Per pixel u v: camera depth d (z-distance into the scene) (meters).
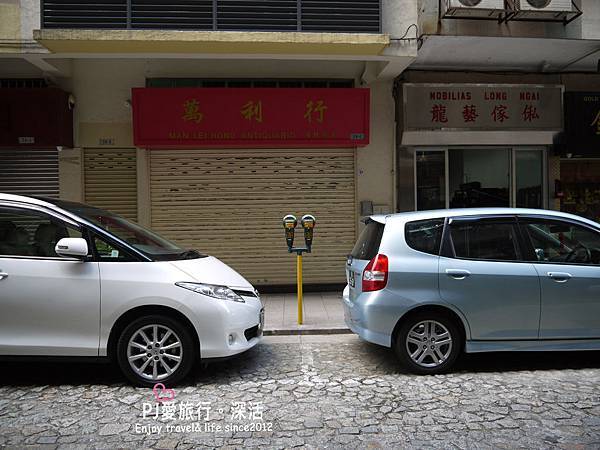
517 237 4.82
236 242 8.91
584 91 9.44
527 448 3.19
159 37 7.28
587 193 10.17
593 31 7.99
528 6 7.60
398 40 7.79
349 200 9.09
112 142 8.92
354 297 5.00
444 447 3.22
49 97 8.38
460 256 4.71
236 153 8.88
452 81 9.22
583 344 4.71
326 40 7.42
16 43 7.52
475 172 9.60
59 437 3.40
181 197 8.84
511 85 9.16
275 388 4.37
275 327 6.43
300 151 8.95
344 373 4.77
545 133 9.33
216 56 8.00
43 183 8.88
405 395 4.16
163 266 4.45
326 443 3.30
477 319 4.62
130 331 4.32
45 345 4.26
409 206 9.29
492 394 4.16
